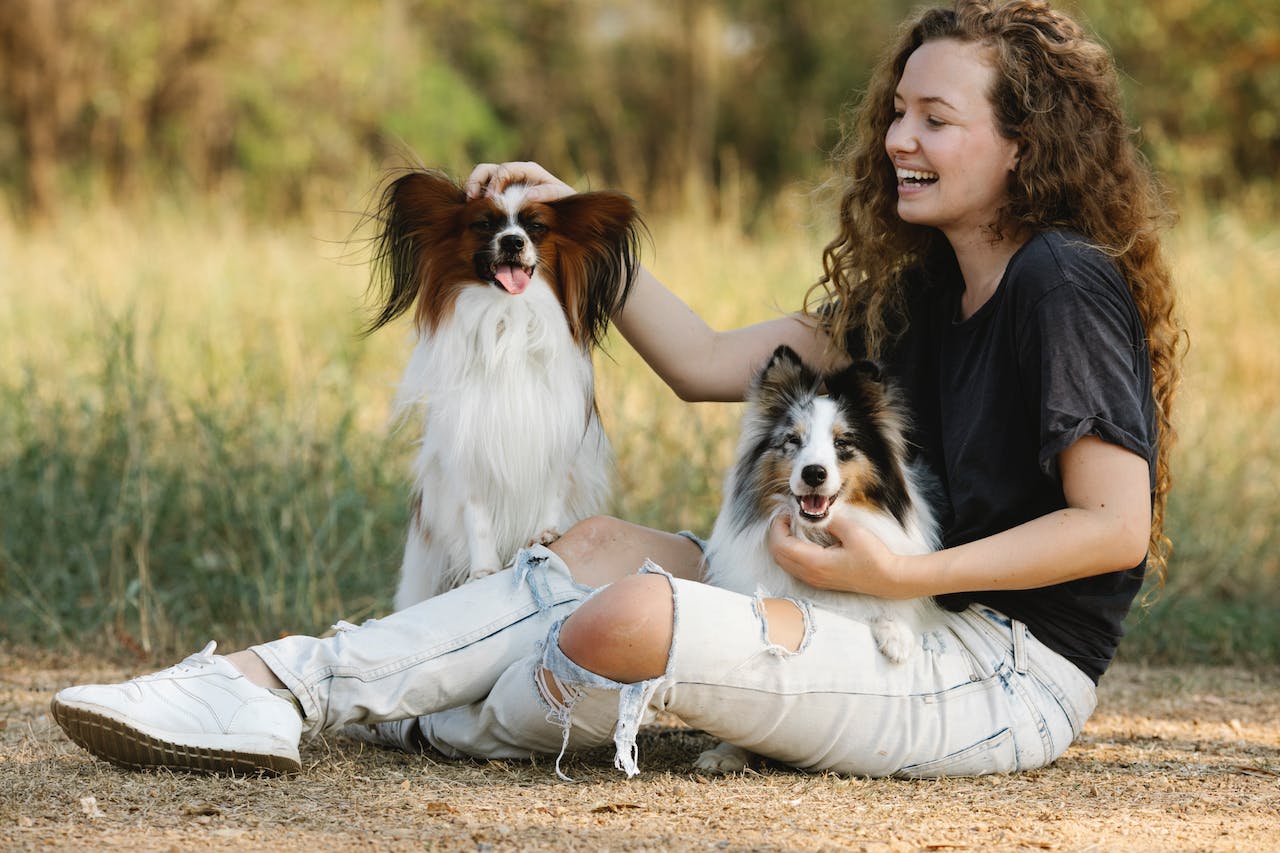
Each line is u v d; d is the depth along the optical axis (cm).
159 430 710
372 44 2061
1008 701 365
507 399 428
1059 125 373
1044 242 367
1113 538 340
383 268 473
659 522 692
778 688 352
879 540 356
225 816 326
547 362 434
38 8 1877
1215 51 1683
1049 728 368
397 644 370
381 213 453
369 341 900
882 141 416
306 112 1988
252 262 1104
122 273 1042
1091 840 316
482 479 434
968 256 393
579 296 444
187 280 1029
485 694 380
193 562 639
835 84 2386
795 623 355
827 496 374
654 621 341
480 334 430
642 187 2062
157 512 657
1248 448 823
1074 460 346
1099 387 345
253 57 1967
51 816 324
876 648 360
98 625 608
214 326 923
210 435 669
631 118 2422
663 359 450
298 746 366
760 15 2480
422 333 445
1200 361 934
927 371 407
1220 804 354
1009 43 379
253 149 1936
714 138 2438
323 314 970
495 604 378
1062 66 379
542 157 2331
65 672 546
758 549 392
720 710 352
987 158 379
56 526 662
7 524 659
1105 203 375
